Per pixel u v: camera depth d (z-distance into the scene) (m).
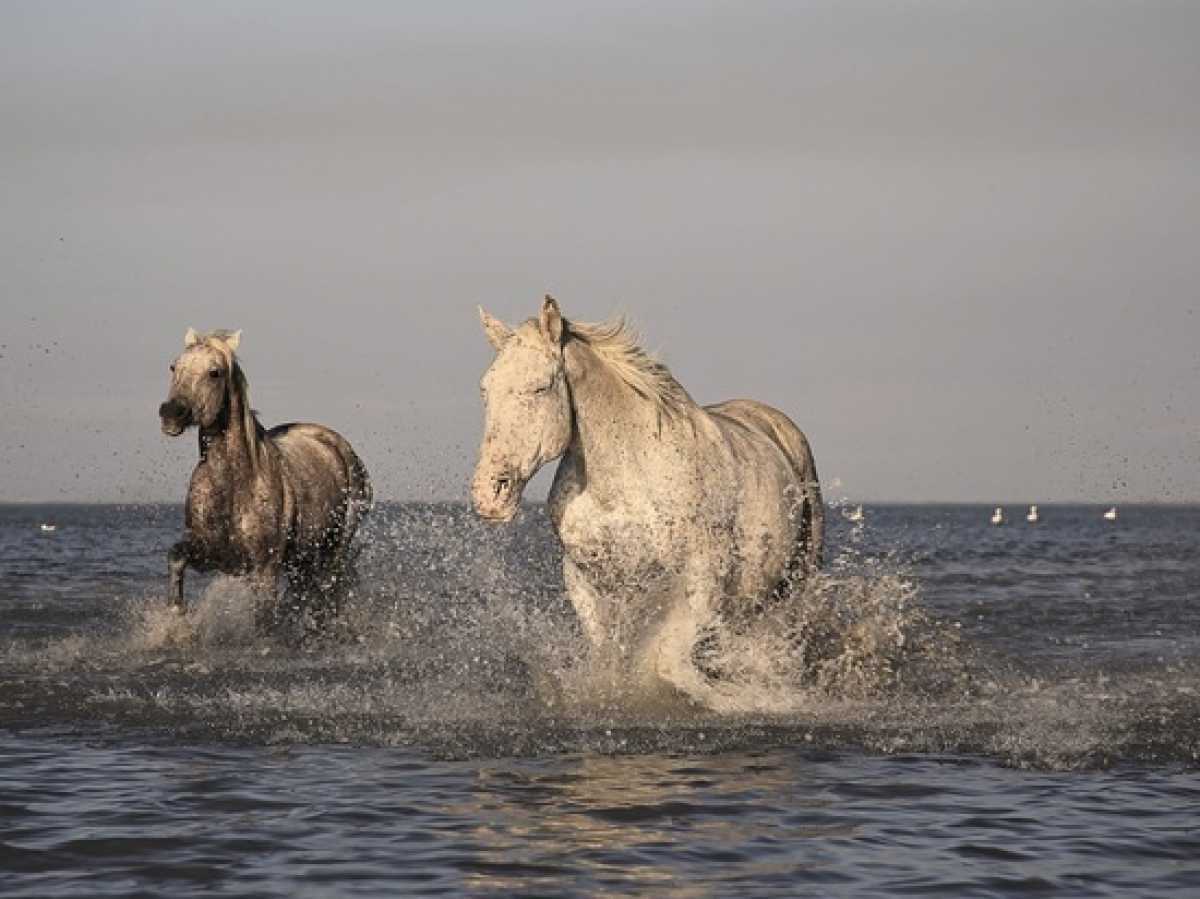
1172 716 14.16
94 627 22.70
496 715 13.83
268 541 20.25
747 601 13.96
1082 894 8.49
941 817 10.21
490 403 12.05
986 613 26.17
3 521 139.00
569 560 13.18
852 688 15.52
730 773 11.47
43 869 8.84
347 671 17.45
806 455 15.65
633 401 12.76
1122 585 35.25
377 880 8.61
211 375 19.64
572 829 9.73
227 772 11.51
